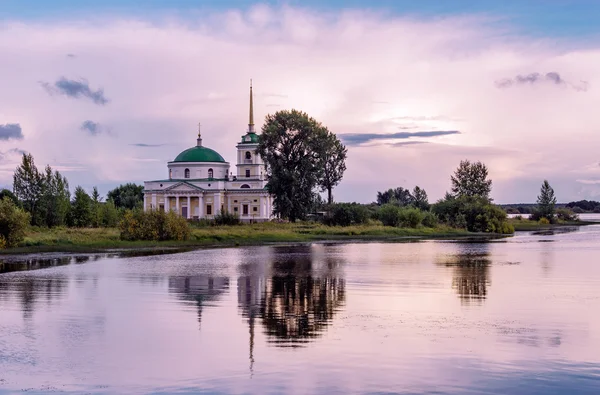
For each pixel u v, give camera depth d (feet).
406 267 179.11
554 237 378.94
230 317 101.50
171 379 70.64
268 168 433.07
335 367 74.28
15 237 236.84
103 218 410.31
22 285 138.21
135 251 244.01
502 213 447.01
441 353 79.77
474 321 98.12
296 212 425.28
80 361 77.15
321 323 96.73
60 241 253.85
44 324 96.27
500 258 211.00
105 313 104.73
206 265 185.57
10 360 77.51
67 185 392.68
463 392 66.28
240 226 385.29
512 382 69.15
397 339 86.63
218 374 72.18
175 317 101.45
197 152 583.17
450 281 145.07
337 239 341.62
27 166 360.28
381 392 66.39
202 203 555.28
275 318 100.58
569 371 72.74
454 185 628.69
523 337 87.66
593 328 93.20
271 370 73.41
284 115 427.74
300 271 168.04
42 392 67.00
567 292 127.24
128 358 78.28
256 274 160.56
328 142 431.02
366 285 138.41
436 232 414.00
